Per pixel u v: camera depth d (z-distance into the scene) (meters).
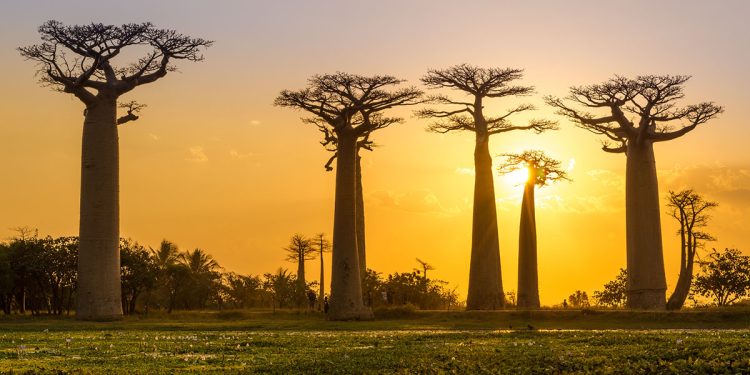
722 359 18.94
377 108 52.97
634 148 56.81
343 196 52.25
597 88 55.88
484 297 57.88
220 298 72.81
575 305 72.25
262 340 28.25
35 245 55.66
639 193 56.38
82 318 47.84
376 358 21.50
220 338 29.95
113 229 48.91
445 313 51.62
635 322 44.56
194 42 51.00
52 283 54.91
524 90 59.53
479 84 59.53
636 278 56.00
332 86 51.81
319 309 62.66
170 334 33.69
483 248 58.34
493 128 60.88
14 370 19.97
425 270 69.25
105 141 49.06
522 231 62.59
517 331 31.75
